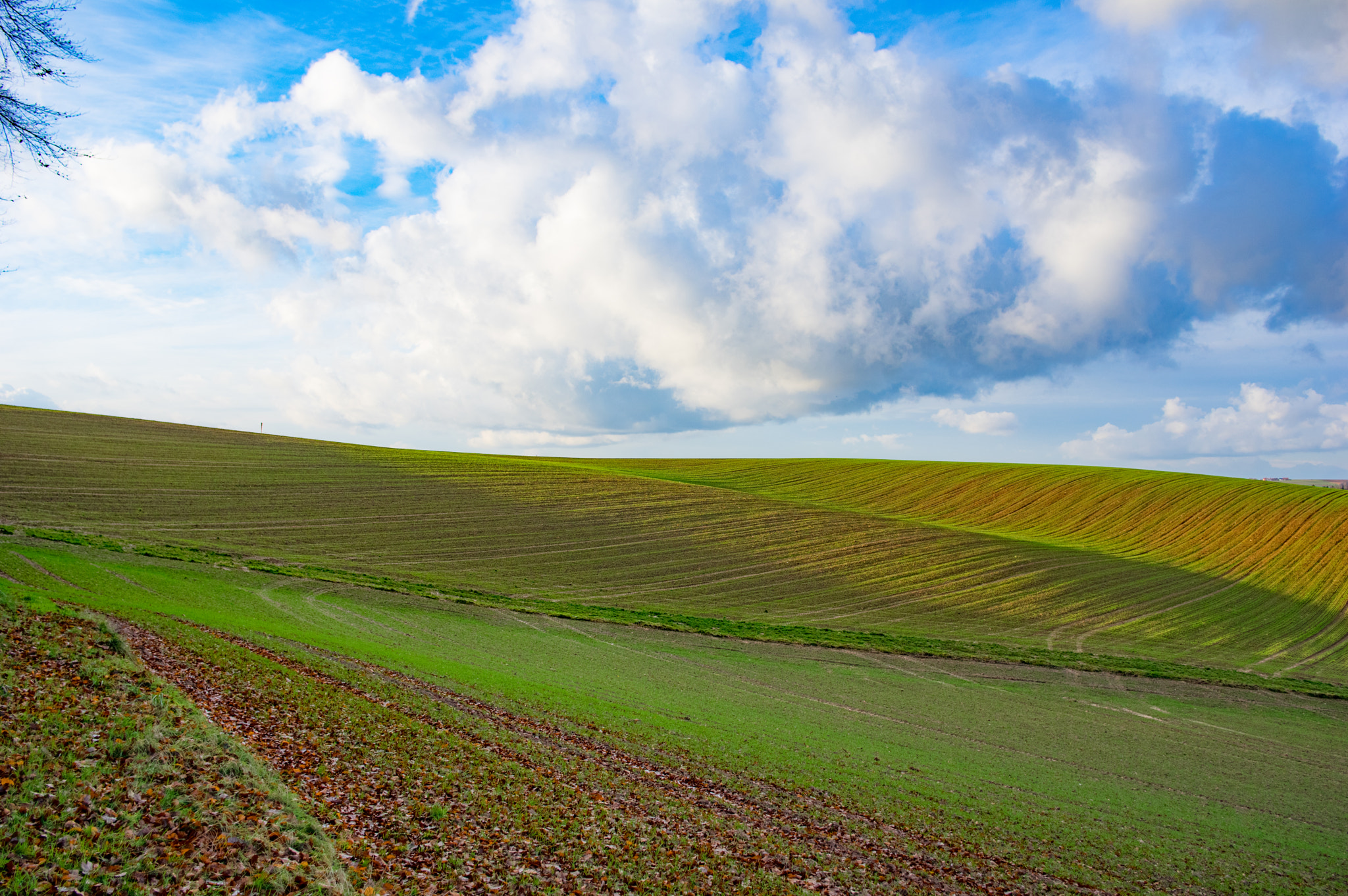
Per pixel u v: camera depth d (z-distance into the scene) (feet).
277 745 43.52
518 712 70.49
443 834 36.99
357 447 308.81
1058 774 84.58
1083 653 164.14
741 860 43.65
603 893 35.14
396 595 143.23
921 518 304.09
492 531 213.46
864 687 121.49
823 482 359.25
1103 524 294.87
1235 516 292.61
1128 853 60.59
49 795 27.22
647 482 298.15
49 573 104.83
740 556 218.18
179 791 30.48
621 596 172.86
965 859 53.11
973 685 131.44
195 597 110.63
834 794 63.41
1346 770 102.68
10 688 35.42
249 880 25.98
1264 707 136.15
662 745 69.21
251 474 233.55
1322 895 57.26
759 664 129.70
